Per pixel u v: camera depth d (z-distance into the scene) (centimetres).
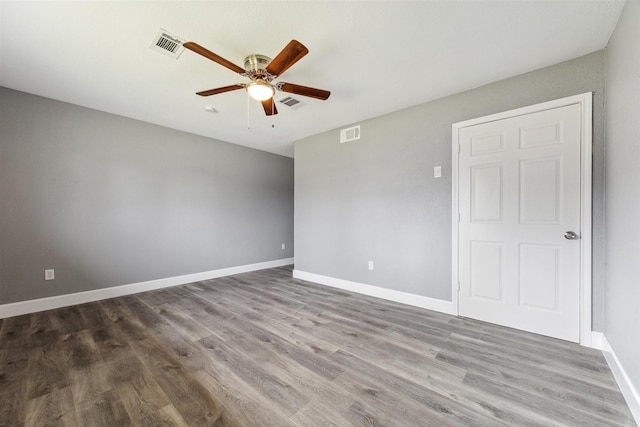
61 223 304
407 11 170
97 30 187
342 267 384
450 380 170
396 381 169
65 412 142
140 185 365
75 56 217
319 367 184
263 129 399
